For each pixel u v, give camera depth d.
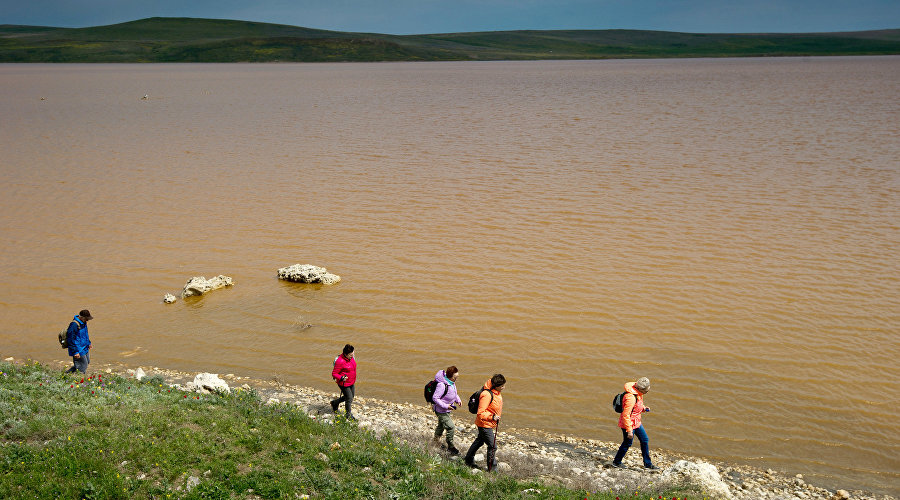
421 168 47.00
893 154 48.28
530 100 110.94
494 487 11.01
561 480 12.04
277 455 11.13
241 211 34.94
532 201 36.53
